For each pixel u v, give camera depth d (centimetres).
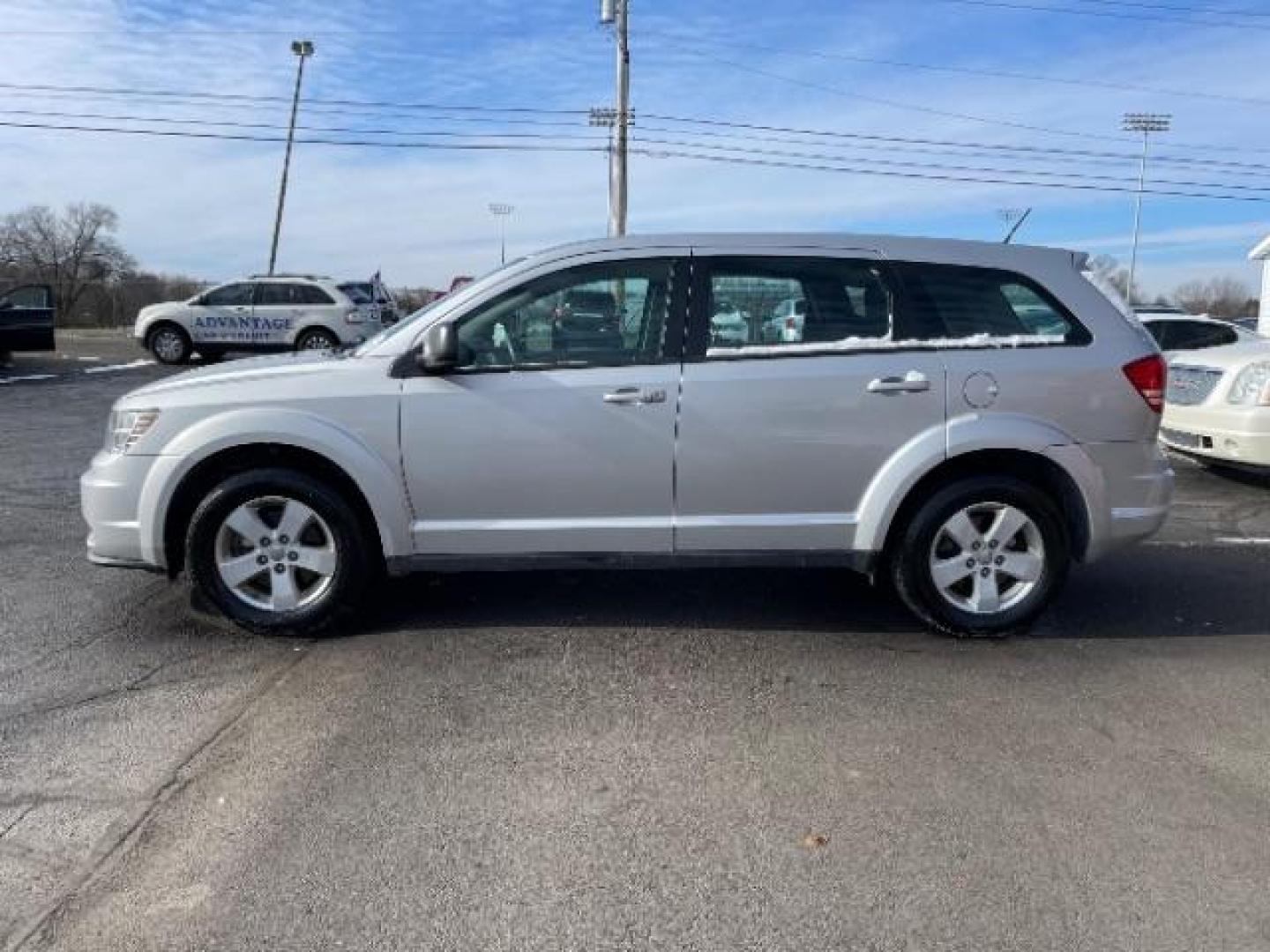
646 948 264
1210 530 722
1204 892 289
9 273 6506
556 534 470
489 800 336
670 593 554
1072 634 498
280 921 273
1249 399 812
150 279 5147
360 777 349
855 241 479
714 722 396
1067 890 289
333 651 467
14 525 703
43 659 454
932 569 479
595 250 473
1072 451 474
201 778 347
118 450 469
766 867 299
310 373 469
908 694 424
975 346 473
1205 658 468
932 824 323
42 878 290
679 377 462
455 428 460
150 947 262
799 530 473
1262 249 2989
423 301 3544
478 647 473
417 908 279
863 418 465
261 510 474
